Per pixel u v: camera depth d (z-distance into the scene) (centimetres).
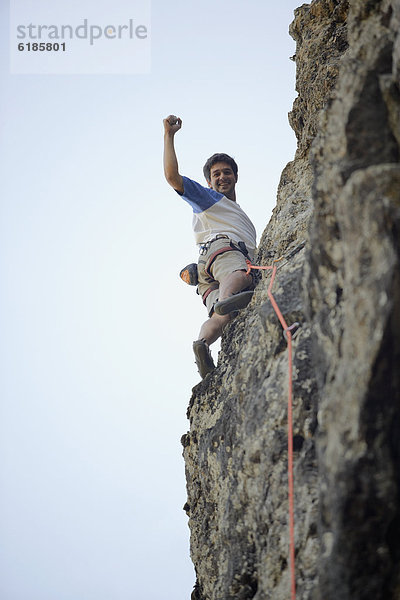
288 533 475
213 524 617
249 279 725
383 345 379
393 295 376
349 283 407
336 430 400
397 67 435
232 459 580
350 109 446
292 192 745
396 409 385
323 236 445
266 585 485
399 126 434
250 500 545
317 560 445
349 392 394
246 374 584
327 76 724
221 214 774
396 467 384
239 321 693
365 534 381
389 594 379
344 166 434
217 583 571
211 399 661
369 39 471
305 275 469
